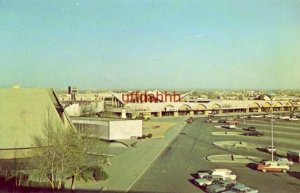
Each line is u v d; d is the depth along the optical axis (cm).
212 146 7144
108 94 15338
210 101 15450
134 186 4091
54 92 5150
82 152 4000
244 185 4038
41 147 4009
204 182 4141
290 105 16412
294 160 5778
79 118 8150
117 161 5516
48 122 4644
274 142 7825
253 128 10162
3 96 4731
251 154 6297
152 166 5197
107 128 7494
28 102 4762
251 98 18300
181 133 9100
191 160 5678
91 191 3838
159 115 13775
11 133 4450
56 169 3778
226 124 11356
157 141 7675
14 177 3972
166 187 4081
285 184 4272
